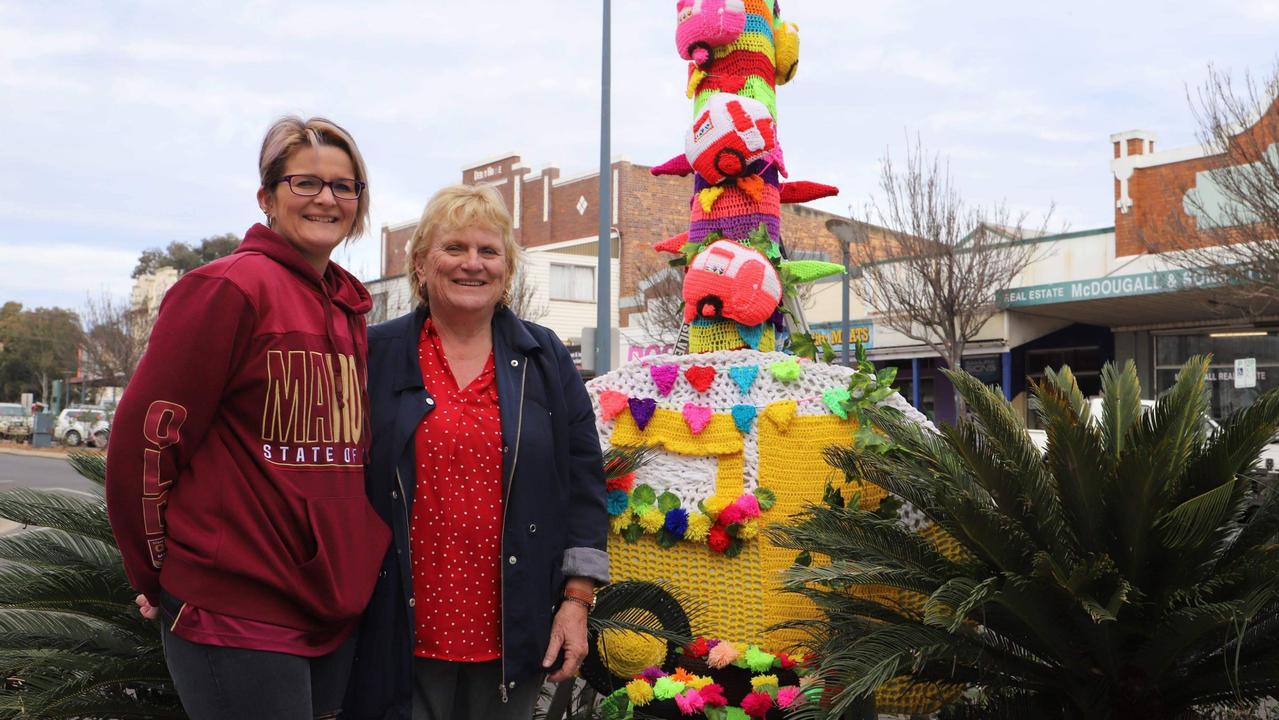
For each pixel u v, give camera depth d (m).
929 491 3.51
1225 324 20.88
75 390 68.12
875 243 24.62
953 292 20.89
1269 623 3.35
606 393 4.13
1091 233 20.39
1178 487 3.41
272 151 2.50
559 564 2.88
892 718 4.28
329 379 2.43
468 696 2.79
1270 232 14.75
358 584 2.46
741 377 4.04
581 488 3.00
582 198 39.09
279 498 2.33
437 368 2.86
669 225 37.75
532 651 2.74
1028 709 3.47
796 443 3.98
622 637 3.83
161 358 2.22
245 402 2.33
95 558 3.67
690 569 4.01
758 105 4.44
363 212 2.62
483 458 2.75
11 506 3.60
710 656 3.78
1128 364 4.17
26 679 3.23
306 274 2.47
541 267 36.66
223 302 2.27
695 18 4.48
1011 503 3.49
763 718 3.64
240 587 2.29
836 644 3.31
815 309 26.53
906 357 24.39
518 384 2.87
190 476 2.32
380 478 2.67
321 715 2.47
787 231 34.09
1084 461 3.37
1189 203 18.80
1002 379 23.14
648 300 27.56
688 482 4.05
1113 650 3.39
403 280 35.38
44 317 74.06
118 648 3.49
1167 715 3.53
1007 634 3.56
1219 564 3.48
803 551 3.86
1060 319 22.91
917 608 3.72
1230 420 3.40
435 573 2.71
